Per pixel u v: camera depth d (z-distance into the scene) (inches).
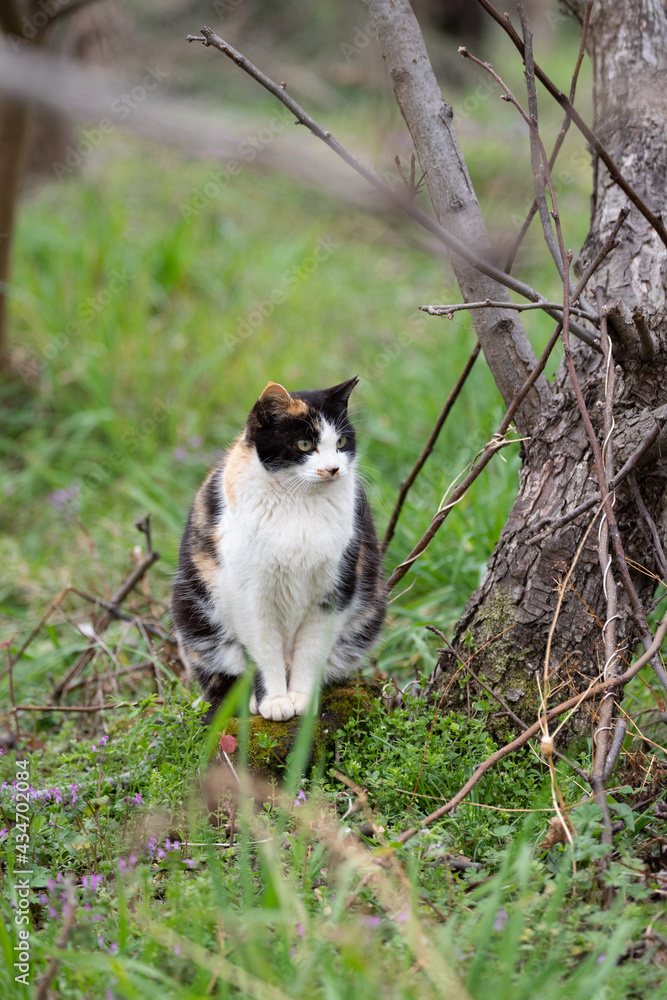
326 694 127.6
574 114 103.4
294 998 68.4
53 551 208.7
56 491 220.1
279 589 120.6
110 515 219.9
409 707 119.0
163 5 486.3
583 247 127.9
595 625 114.6
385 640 154.2
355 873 87.4
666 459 110.1
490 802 104.3
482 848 96.8
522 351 122.9
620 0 123.3
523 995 69.2
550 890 81.7
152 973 71.6
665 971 72.7
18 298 258.4
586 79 353.4
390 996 70.1
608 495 98.5
